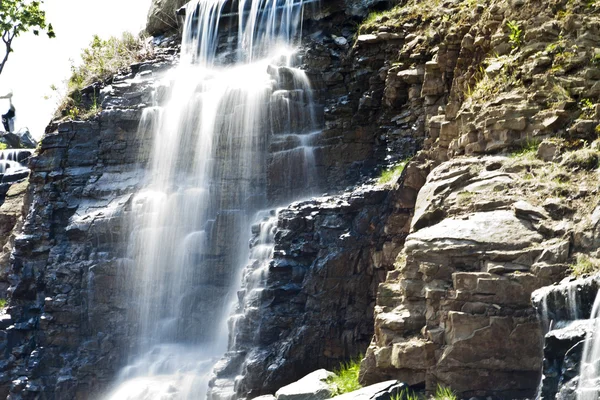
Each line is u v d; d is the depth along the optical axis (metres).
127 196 19.42
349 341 13.81
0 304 21.84
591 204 10.58
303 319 13.99
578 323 8.84
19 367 18.94
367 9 19.77
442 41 15.95
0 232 24.52
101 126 20.36
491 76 13.20
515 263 10.53
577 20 12.59
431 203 11.94
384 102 17.14
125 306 18.62
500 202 11.27
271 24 20.48
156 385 16.02
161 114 19.78
